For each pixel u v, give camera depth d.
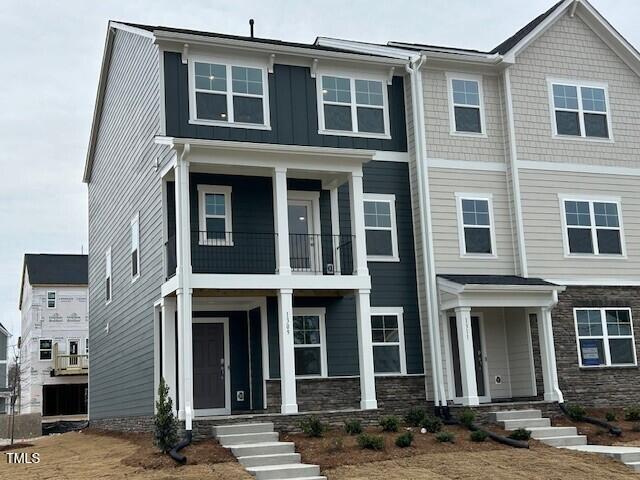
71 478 12.52
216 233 17.48
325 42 20.84
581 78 21.27
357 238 17.08
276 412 17.17
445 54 19.55
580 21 21.55
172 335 16.78
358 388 18.11
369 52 20.64
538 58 20.83
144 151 19.16
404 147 19.72
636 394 19.81
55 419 42.69
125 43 21.95
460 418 16.52
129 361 20.53
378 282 18.80
